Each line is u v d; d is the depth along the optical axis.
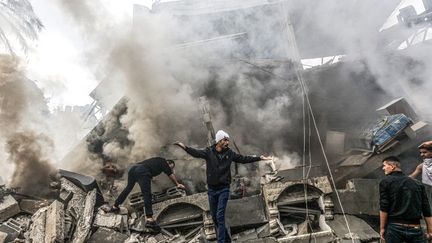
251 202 5.46
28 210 5.80
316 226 5.35
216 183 4.41
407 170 6.63
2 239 5.05
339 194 5.44
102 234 5.28
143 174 5.38
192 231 5.43
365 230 5.02
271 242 4.90
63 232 5.16
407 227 3.68
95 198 5.85
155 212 5.51
